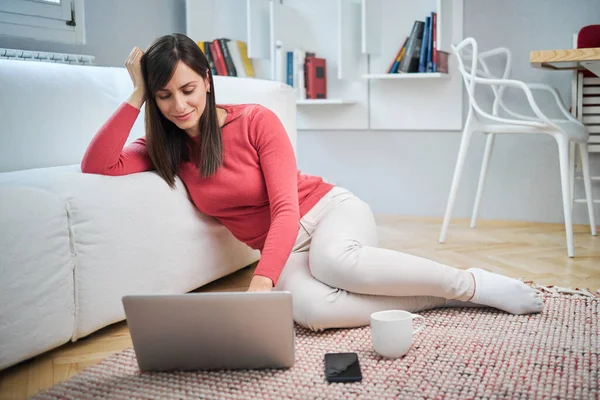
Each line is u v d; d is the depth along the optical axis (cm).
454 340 162
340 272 166
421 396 132
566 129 284
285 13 392
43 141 206
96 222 166
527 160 350
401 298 177
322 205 187
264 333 142
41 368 156
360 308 171
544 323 174
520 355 152
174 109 166
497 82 281
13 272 146
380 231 336
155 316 140
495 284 182
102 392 139
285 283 174
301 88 388
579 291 207
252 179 178
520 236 315
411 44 360
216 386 140
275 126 176
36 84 206
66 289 160
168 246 190
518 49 345
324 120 403
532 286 215
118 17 351
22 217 148
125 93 231
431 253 278
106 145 171
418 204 384
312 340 166
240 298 138
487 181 361
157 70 161
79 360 161
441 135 372
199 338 143
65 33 311
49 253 154
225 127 180
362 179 399
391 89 381
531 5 339
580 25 331
